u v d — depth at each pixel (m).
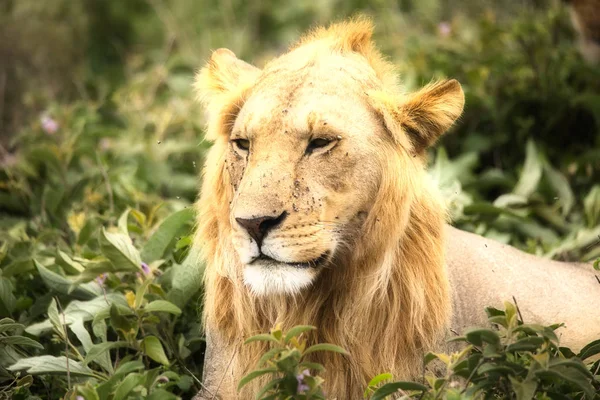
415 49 16.56
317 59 7.65
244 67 8.48
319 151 7.30
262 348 7.70
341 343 7.61
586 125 14.02
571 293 8.95
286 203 7.13
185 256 9.20
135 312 8.05
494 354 6.40
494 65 14.80
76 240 10.45
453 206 11.16
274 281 7.17
